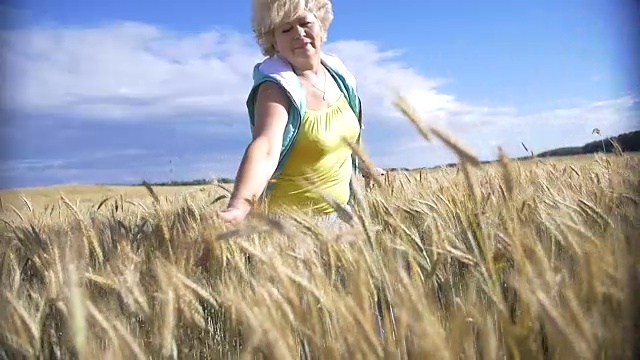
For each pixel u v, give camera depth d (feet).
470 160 3.60
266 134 6.57
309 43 6.97
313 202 6.86
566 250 3.47
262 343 2.77
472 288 3.14
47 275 3.67
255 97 7.02
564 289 2.91
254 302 3.03
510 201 3.65
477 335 2.88
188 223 5.91
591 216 4.33
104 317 3.03
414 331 2.66
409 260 3.50
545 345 2.86
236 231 3.70
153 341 3.28
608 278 2.93
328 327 3.00
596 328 2.68
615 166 6.57
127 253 4.64
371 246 3.49
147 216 7.27
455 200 4.97
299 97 6.73
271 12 6.87
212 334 3.54
